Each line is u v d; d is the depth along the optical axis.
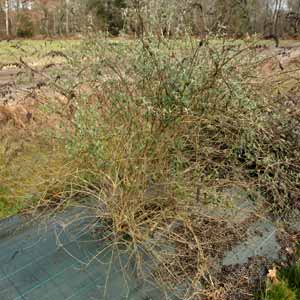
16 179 2.59
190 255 1.74
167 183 1.89
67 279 1.61
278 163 2.10
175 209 1.93
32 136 3.04
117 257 1.74
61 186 2.27
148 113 1.87
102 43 2.11
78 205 2.01
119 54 2.08
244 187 2.13
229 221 1.91
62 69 2.40
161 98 1.96
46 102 2.53
